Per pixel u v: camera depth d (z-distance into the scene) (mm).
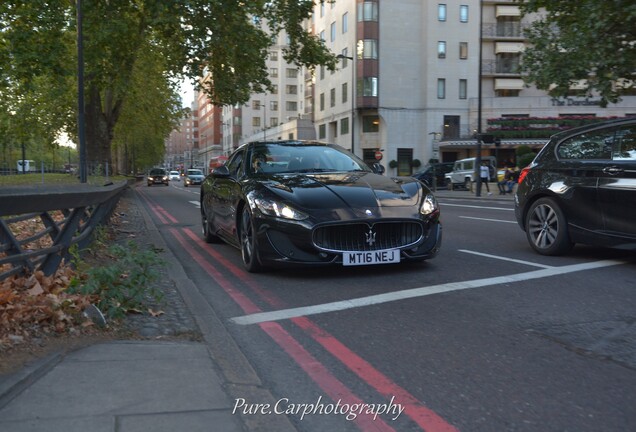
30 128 31531
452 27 45875
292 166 6934
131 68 24328
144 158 79562
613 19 15281
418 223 5711
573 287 5289
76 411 2533
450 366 3371
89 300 4051
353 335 3986
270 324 4301
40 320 3672
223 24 20469
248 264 6285
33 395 2688
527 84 18859
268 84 24969
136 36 23453
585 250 7496
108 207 8961
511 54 47781
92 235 6715
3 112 30125
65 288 4363
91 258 6379
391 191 5953
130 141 63906
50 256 4758
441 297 4973
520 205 7562
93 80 23578
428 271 6098
